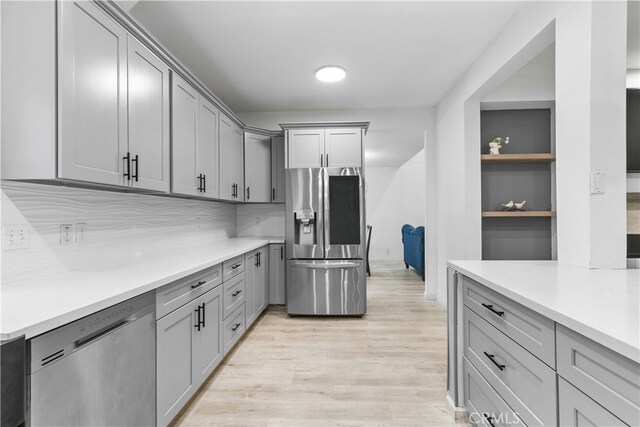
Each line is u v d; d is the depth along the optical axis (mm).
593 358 833
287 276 3650
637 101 1789
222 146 3113
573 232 1704
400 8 2211
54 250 1588
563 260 1781
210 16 2270
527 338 1139
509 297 1191
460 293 1794
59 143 1280
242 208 4359
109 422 1213
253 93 3691
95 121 1466
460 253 3350
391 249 8453
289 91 3639
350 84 3473
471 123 3221
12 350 858
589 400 849
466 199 3211
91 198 1840
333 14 2268
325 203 3590
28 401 912
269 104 4043
